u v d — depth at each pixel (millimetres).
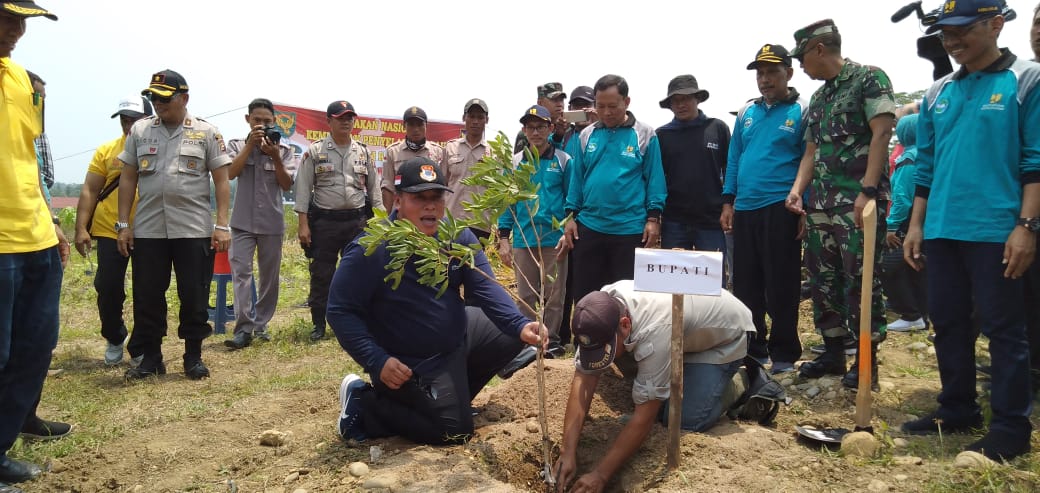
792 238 4742
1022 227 3180
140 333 5551
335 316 3629
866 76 4242
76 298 9641
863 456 3385
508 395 4422
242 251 6727
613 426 3959
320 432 4051
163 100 5230
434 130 12812
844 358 4723
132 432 4191
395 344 3771
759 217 4793
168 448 3916
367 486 3152
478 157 7031
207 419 4418
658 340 3406
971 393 3660
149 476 3580
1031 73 3227
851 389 4422
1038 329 4152
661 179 5531
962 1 3271
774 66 4676
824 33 4309
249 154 6664
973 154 3350
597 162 5559
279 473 3494
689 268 3143
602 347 3346
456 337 3820
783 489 3062
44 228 3418
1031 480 2998
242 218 6734
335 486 3268
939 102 3566
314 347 6578
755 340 5094
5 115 3225
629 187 5484
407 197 3650
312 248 6875
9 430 3457
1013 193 3279
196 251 5422
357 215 6906
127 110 5766
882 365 5062
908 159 5828
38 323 3453
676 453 3318
